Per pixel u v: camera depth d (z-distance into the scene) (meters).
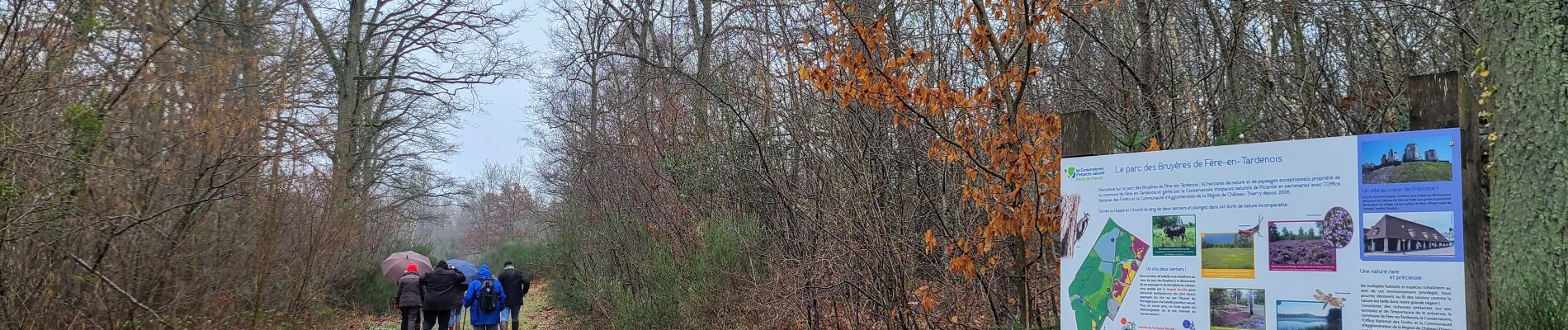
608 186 15.77
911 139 8.85
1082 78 9.90
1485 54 4.84
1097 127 4.79
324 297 15.12
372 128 24.22
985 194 6.31
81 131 8.55
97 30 8.59
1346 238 3.86
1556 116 4.33
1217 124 9.23
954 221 8.21
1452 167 3.68
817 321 9.80
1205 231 4.19
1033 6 6.05
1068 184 4.63
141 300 9.60
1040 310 6.86
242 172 11.01
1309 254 3.93
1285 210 4.01
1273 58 10.30
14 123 8.02
